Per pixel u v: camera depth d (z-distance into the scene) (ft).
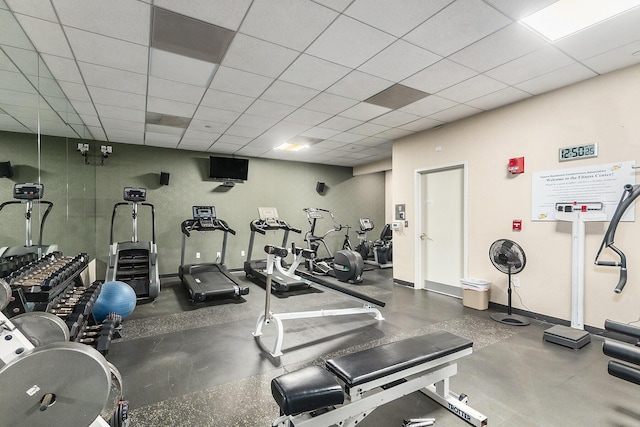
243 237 23.77
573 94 11.04
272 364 8.66
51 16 7.12
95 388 3.92
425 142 16.88
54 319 5.95
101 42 8.29
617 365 5.78
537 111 12.05
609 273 10.33
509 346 9.68
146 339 10.38
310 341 10.25
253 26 7.66
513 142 12.83
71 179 14.55
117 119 14.97
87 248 17.03
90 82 10.80
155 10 7.00
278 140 19.19
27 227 10.21
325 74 10.32
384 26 7.65
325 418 5.01
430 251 17.04
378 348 6.31
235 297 15.65
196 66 9.72
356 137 18.47
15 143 9.54
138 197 17.10
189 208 21.71
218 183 22.72
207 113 14.16
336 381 4.87
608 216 10.25
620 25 7.55
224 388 7.44
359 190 29.58
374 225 30.42
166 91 11.64
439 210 16.49
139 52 8.85
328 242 27.89
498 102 12.80
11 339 4.08
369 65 9.68
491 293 13.71
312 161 26.45
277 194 25.35
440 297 15.64
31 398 3.72
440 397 6.77
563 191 11.33
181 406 6.73
